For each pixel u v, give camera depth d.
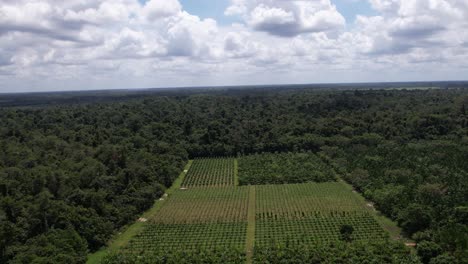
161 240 131.00
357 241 120.25
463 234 110.88
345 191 176.12
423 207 128.50
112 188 160.00
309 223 140.25
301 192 176.88
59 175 149.88
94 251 128.00
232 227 139.88
